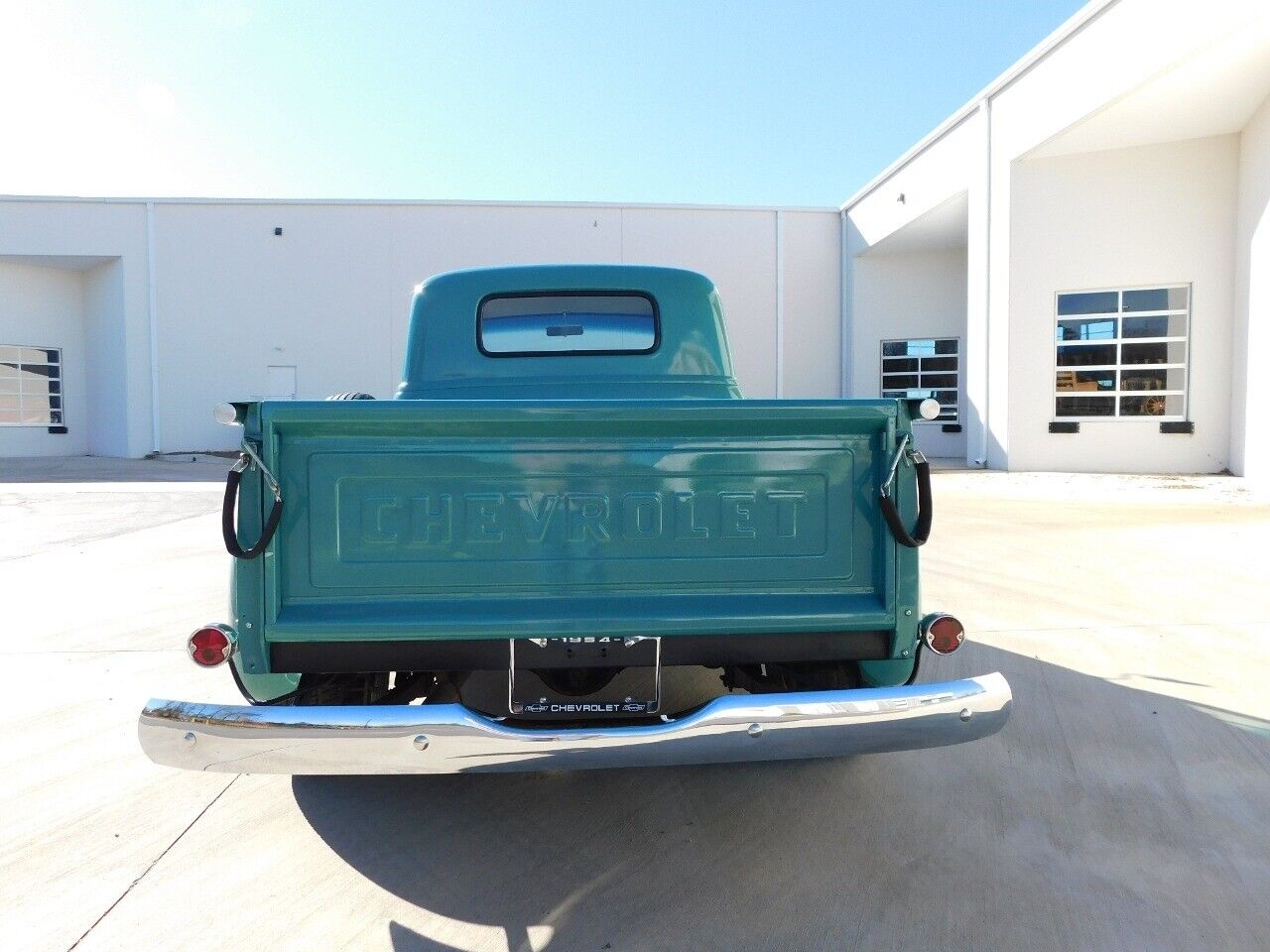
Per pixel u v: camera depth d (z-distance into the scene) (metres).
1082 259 13.02
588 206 19.42
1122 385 13.02
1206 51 9.84
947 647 2.18
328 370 19.75
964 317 18.59
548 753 1.96
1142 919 2.05
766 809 2.64
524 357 3.63
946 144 15.06
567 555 2.20
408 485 2.17
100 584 6.02
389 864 2.33
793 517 2.25
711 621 2.20
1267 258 11.08
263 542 2.06
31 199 18.89
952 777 2.85
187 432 19.75
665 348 3.65
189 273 19.48
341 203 19.47
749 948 1.96
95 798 2.72
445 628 2.15
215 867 2.31
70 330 20.53
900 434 2.21
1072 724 3.28
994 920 2.05
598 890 2.21
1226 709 3.42
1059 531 7.81
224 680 3.86
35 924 2.04
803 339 19.75
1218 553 6.66
